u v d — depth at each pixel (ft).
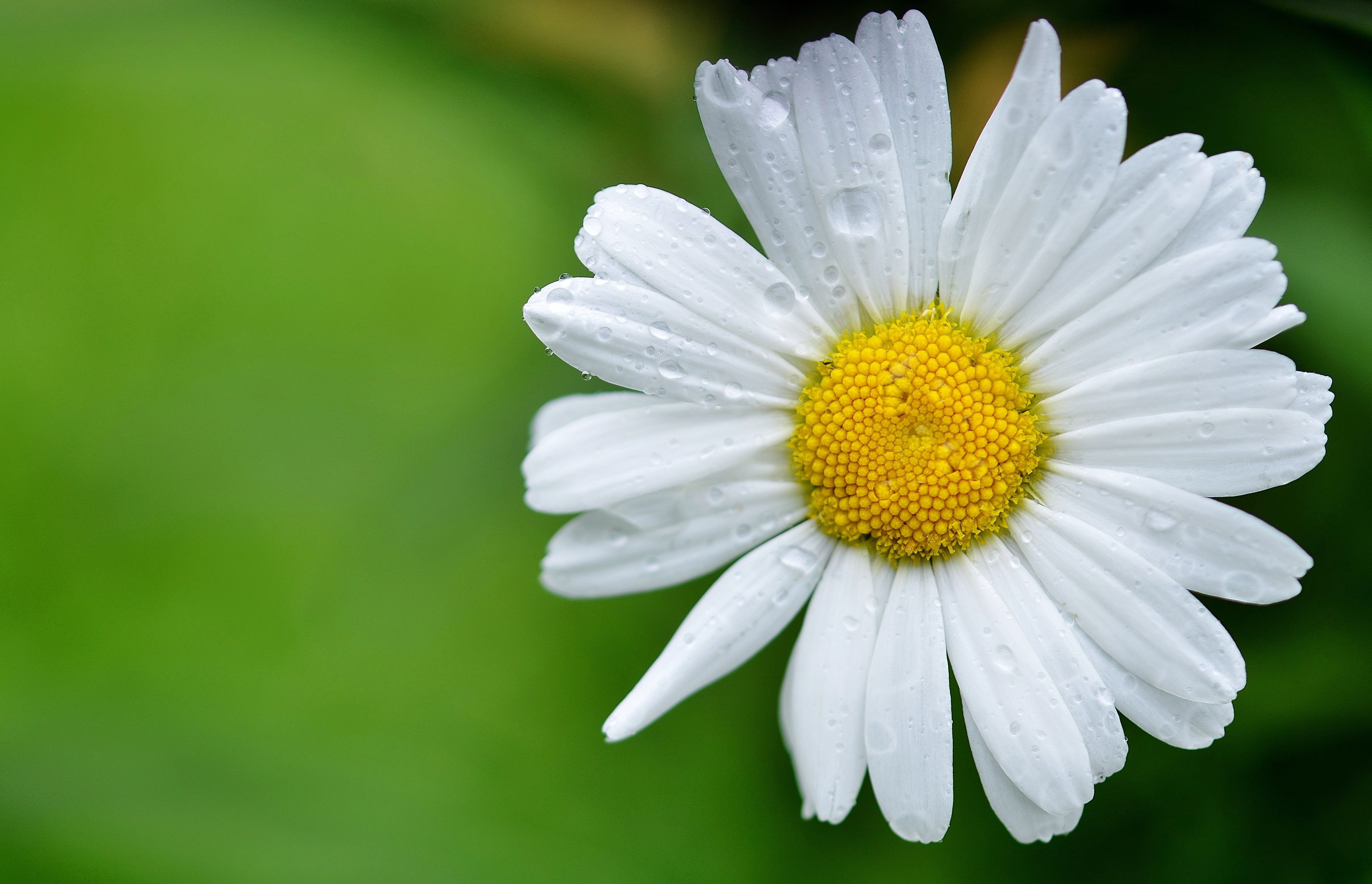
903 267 0.89
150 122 1.03
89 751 0.97
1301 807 0.93
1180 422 0.87
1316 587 0.93
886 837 0.94
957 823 0.94
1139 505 0.88
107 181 1.03
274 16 1.04
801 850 0.94
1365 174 0.93
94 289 1.02
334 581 0.98
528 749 0.96
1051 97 0.87
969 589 0.89
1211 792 0.93
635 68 1.01
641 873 0.95
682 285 0.88
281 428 1.00
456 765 0.96
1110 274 0.87
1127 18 0.96
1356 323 0.91
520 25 1.02
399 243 1.01
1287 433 0.86
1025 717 0.88
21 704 0.98
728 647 0.89
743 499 0.89
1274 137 0.94
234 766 0.97
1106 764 0.88
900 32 0.87
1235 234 0.87
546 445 0.88
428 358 1.00
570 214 1.00
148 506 1.00
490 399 0.98
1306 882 0.93
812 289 0.89
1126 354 0.87
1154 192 0.87
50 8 1.05
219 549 1.00
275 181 1.02
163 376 1.01
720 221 0.98
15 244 1.03
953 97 0.98
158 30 1.04
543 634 0.97
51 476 1.01
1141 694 0.88
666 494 0.89
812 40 1.00
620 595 0.90
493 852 0.95
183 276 1.02
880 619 0.89
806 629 0.89
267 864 0.95
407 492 0.98
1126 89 0.96
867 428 0.89
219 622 0.99
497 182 1.01
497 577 0.98
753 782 0.95
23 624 0.99
